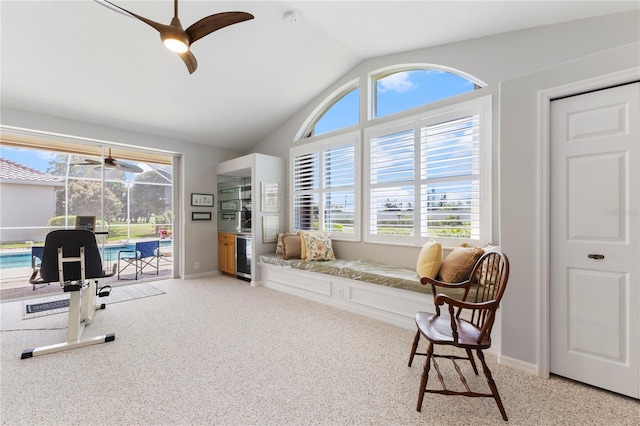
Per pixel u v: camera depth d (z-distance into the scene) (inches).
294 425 58.6
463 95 117.0
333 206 166.6
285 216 196.7
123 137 172.4
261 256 177.5
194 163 203.2
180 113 167.3
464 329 68.6
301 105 183.2
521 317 79.7
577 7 86.4
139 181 266.5
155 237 278.4
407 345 95.7
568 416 61.0
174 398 67.2
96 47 113.4
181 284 182.5
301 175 185.6
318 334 104.4
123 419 60.1
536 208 77.4
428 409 63.4
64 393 68.9
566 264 74.3
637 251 65.6
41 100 136.5
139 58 122.6
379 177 145.8
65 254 93.2
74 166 177.6
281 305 139.1
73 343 92.7
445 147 120.7
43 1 93.5
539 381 74.2
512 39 105.6
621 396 67.4
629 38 85.5
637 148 65.5
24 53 110.0
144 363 83.2
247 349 92.4
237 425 58.6
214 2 103.8
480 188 111.8
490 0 87.4
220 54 129.0
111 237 245.3
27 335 103.6
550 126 76.4
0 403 65.0
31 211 165.6
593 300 70.8
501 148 83.7
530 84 78.5
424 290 102.6
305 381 74.3
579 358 72.7
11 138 153.6
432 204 126.4
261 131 205.9
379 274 117.4
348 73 160.2
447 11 96.7
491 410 63.1
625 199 67.0
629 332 66.6
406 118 135.0
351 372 78.7
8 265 161.6
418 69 136.4
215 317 122.0
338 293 135.3
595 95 70.3
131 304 140.1
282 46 131.5
